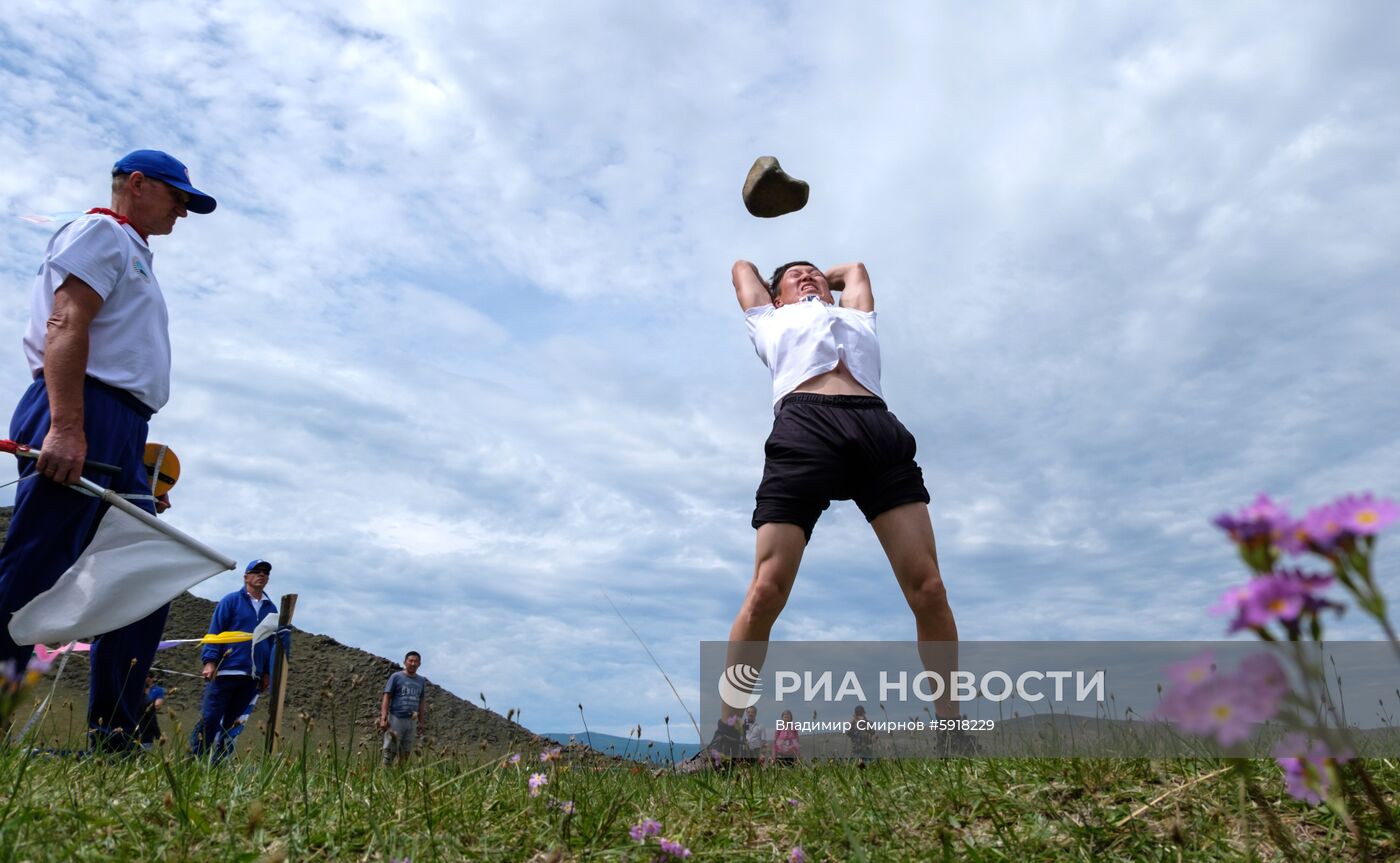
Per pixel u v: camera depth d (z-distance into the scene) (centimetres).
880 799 254
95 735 329
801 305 413
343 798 244
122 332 346
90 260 329
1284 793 225
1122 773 256
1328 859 180
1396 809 202
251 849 195
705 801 266
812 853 208
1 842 185
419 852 198
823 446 364
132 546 329
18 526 314
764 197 450
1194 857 192
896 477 372
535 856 207
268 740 328
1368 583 96
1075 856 199
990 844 209
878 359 403
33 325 342
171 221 387
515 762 296
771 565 354
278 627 386
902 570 364
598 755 330
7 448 312
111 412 339
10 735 279
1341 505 100
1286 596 97
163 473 397
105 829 206
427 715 921
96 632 318
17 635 305
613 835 223
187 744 304
